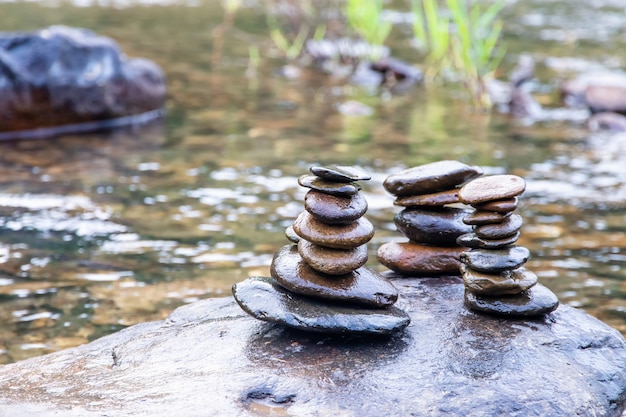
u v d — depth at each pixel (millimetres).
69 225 2082
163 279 1861
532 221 2166
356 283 1437
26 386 1382
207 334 1455
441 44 3881
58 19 5105
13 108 2834
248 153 2658
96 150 2674
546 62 4309
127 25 5094
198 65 4074
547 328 1459
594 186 2396
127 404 1317
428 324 1457
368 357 1390
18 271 1878
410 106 3439
